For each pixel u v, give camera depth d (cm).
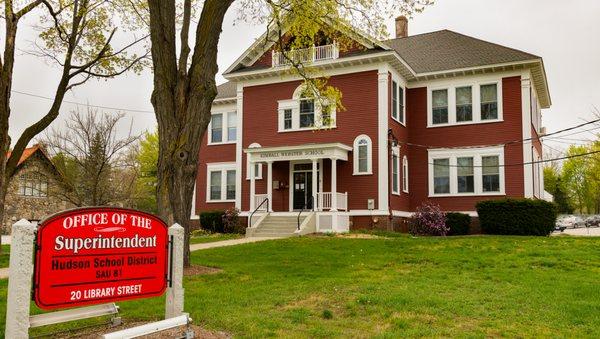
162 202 1192
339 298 892
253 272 1205
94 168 2988
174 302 670
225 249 1691
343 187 2516
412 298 881
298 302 871
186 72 1235
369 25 1653
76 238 573
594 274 1172
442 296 920
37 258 540
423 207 2506
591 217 5497
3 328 717
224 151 3162
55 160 3384
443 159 2695
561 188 6881
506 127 2555
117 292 608
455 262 1354
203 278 1115
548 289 985
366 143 2480
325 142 2584
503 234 2327
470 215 2575
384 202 2408
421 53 2947
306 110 2672
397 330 700
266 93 2784
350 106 2538
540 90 2917
